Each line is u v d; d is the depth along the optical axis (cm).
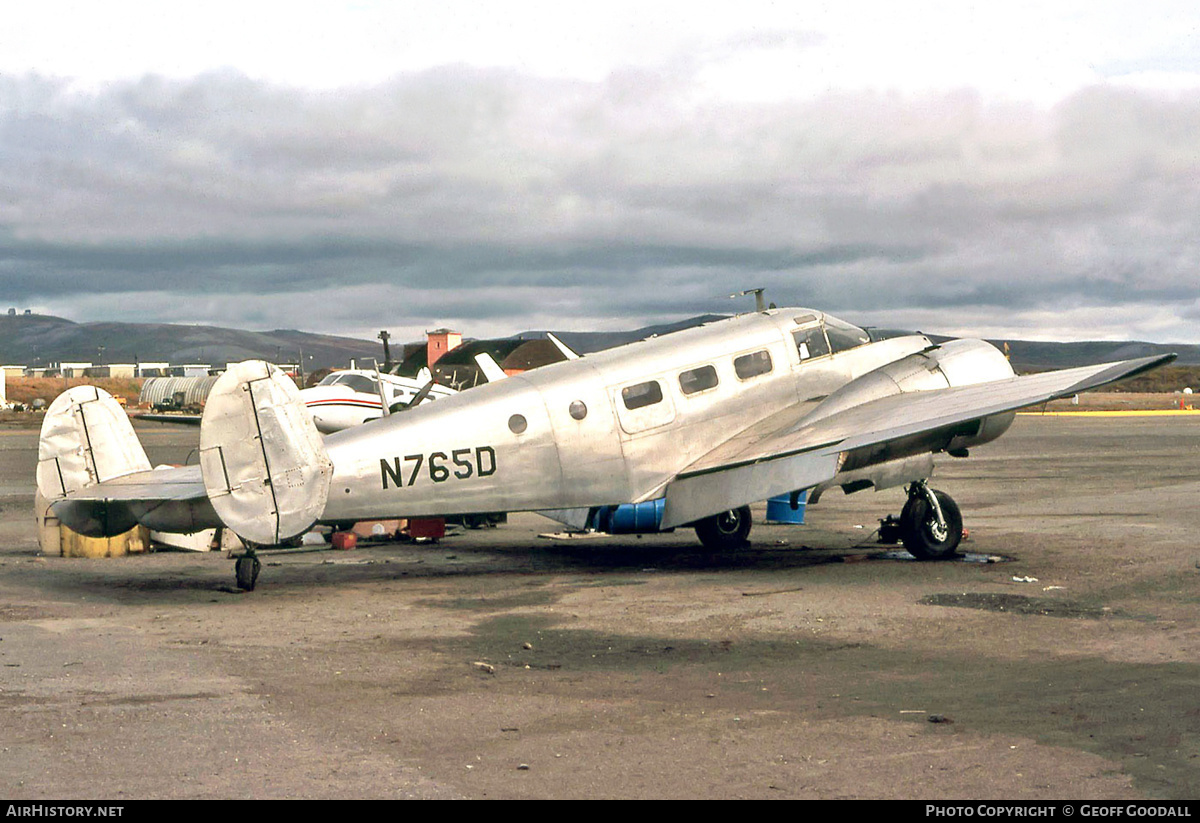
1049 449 3906
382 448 1277
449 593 1237
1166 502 2119
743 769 586
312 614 1100
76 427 1359
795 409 1502
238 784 564
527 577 1365
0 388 12525
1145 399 12400
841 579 1296
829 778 570
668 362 1448
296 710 714
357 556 1605
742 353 1493
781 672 818
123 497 1276
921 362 1516
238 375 1183
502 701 736
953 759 599
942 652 882
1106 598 1123
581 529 1548
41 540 1620
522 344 8844
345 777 576
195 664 859
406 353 9581
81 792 552
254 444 1184
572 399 1378
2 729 667
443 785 564
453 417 1320
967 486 2578
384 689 772
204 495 1252
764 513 2205
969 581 1258
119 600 1199
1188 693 735
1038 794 542
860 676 801
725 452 1419
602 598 1188
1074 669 812
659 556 1570
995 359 1540
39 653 902
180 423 3180
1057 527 1753
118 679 805
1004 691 748
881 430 1302
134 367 18275
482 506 1331
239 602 1182
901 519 1455
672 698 741
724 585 1268
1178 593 1144
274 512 1187
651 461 1421
